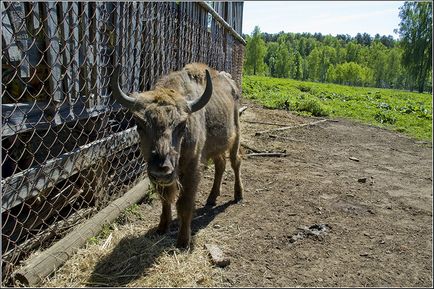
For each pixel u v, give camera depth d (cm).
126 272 332
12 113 300
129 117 552
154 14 557
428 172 748
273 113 1477
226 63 1152
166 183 308
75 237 358
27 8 331
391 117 1494
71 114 378
